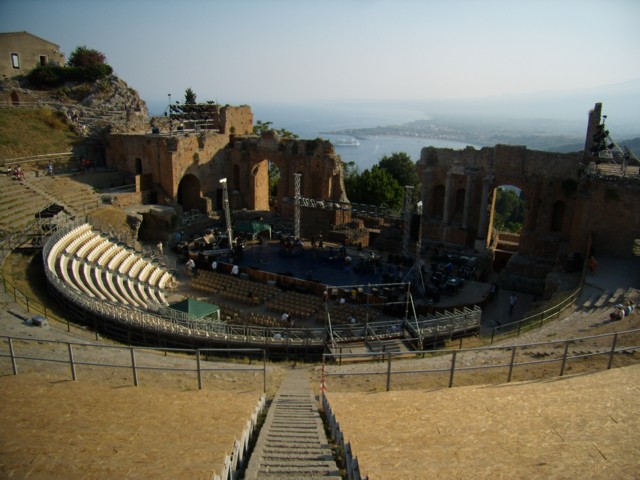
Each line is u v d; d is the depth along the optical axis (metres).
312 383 21.72
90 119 68.12
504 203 126.69
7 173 50.91
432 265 47.47
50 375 19.98
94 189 55.38
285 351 29.98
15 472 11.38
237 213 62.97
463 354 24.33
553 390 17.17
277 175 96.75
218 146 63.97
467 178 51.66
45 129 61.81
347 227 58.59
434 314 38.97
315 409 17.59
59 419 15.09
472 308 40.41
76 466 11.54
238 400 17.94
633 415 14.98
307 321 37.91
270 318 36.75
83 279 35.75
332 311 38.53
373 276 46.22
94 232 44.22
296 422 16.03
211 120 67.06
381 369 23.11
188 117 68.31
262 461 12.66
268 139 63.56
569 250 42.47
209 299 41.78
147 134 60.47
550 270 46.09
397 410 16.50
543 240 48.59
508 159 49.84
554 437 13.77
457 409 16.22
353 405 17.27
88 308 29.89
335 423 15.61
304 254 52.69
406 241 48.16
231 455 12.35
